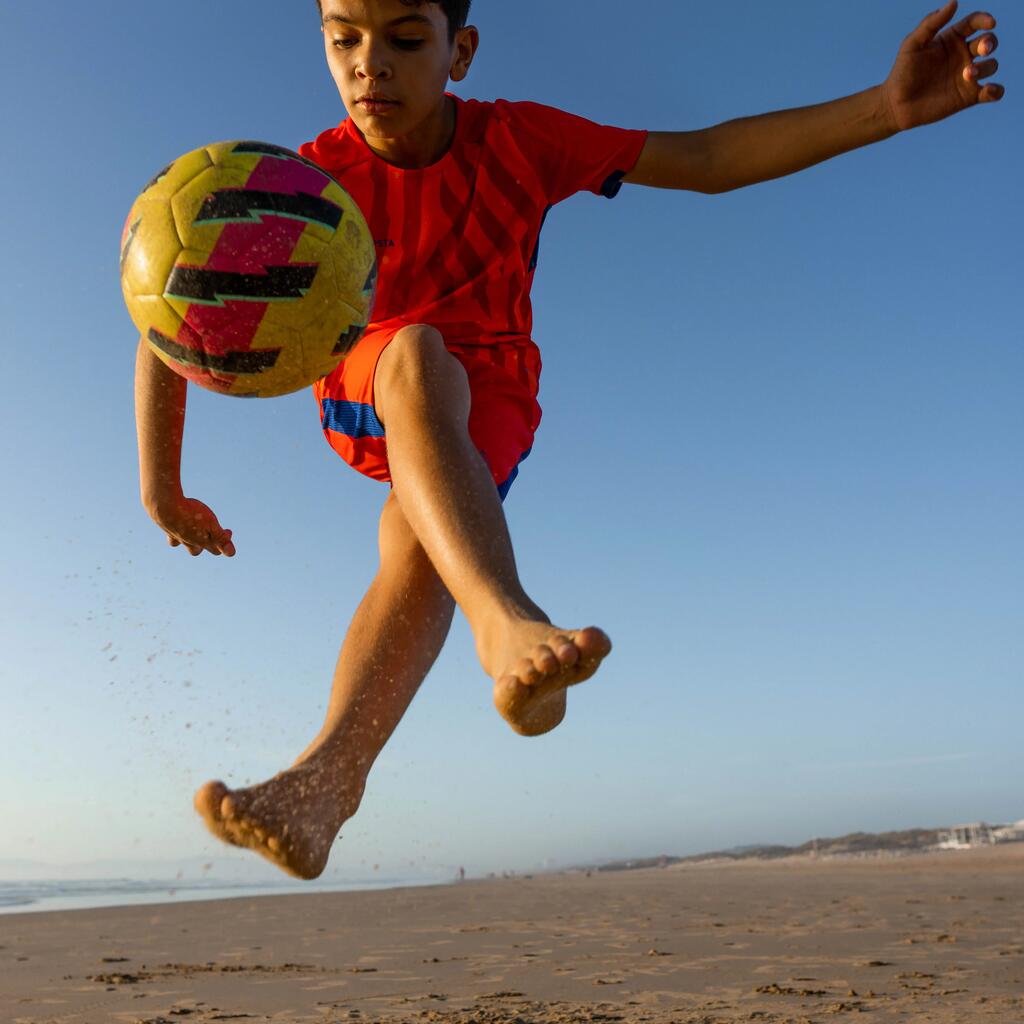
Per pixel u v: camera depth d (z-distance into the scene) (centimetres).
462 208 231
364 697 193
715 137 248
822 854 6075
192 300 166
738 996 480
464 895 1897
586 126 243
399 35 198
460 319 229
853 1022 401
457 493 168
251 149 172
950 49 231
